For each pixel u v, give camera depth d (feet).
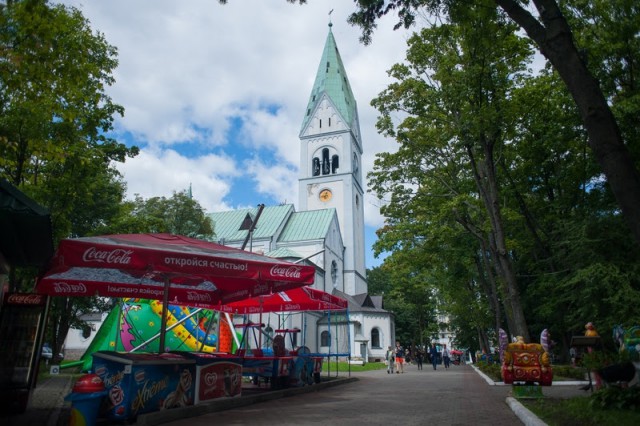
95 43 55.31
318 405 35.29
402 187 85.76
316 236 180.65
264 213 195.31
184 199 127.13
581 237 69.67
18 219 22.53
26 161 52.90
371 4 34.81
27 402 29.50
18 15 28.40
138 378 26.23
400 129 74.79
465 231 87.30
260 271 32.81
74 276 39.52
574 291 71.15
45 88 32.30
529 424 24.14
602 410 24.88
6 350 30.12
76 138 55.26
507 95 60.44
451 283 111.86
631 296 61.93
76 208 83.71
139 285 43.19
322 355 53.26
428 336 213.66
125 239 31.35
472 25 46.96
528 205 82.89
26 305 31.07
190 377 31.01
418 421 27.12
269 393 39.42
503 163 77.82
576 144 75.61
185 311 61.62
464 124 55.57
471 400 38.45
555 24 23.82
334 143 227.40
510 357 34.86
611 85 66.18
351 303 176.24
